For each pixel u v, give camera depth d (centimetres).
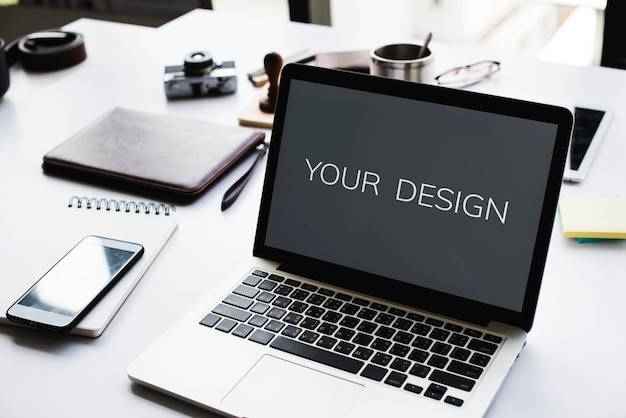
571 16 233
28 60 153
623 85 132
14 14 288
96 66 154
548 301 86
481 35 253
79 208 107
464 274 82
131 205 107
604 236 96
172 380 75
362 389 72
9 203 110
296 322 81
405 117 86
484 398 70
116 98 140
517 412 71
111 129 124
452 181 83
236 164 117
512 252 80
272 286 87
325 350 77
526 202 80
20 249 98
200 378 75
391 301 84
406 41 155
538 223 79
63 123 133
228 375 75
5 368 80
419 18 253
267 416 70
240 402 72
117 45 164
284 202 91
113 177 112
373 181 87
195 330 81
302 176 91
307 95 91
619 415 71
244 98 138
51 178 116
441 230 83
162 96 140
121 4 270
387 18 249
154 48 161
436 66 142
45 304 86
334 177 89
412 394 71
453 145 83
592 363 77
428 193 84
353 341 78
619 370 76
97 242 97
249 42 159
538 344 80
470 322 80
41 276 92
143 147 119
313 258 89
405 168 86
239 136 120
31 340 84
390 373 74
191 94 139
